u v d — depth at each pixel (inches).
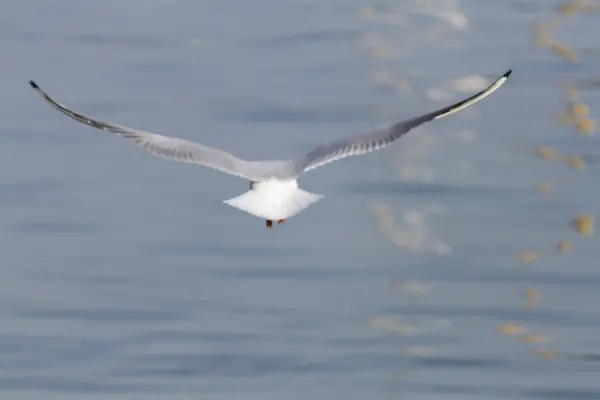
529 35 1470.2
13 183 1075.9
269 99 1273.4
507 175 1098.7
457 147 1161.4
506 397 777.6
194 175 1095.0
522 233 992.2
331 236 984.9
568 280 921.5
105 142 1165.7
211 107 1251.2
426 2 1616.6
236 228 995.9
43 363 807.7
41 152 1139.9
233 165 475.2
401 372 799.1
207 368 800.3
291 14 1603.1
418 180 1087.6
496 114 1240.2
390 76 1343.5
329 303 880.3
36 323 854.5
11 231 989.8
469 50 1435.8
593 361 815.1
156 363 805.9
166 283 907.4
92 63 1396.4
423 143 1164.5
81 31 1521.9
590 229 997.2
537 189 1067.9
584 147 1151.6
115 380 788.6
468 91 1307.8
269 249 961.5
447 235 987.9
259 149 1134.4
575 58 1382.9
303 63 1397.6
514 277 924.6
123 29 1530.5
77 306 876.0
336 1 1657.2
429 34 1496.1
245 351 818.2
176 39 1488.7
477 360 816.3
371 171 1112.2
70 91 1302.9
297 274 923.4
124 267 931.3
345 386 785.6
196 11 1617.9
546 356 820.6
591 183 1078.4
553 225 1003.9
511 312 874.1
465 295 898.7
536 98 1275.8
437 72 1362.0
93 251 957.8
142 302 879.7
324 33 1513.3
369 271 928.3
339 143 481.4
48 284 907.4
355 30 1523.1
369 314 867.4
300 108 1246.3
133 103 1263.5
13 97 1283.2
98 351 820.0
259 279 913.5
